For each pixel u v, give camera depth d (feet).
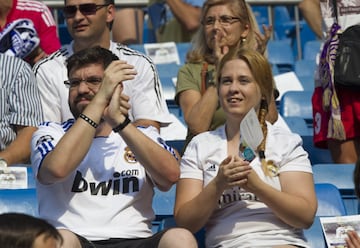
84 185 51.55
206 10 68.54
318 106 69.67
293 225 50.26
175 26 97.91
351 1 68.64
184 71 68.80
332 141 69.15
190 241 47.70
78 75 52.65
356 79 67.05
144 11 103.09
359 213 59.00
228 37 67.77
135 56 66.13
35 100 65.21
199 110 64.18
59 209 51.26
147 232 51.90
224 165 49.29
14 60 65.92
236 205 50.96
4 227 33.40
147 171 51.78
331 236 53.62
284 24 107.86
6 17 78.48
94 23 65.87
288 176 51.42
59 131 53.01
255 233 50.52
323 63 68.74
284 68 96.17
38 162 51.16
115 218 51.29
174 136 74.49
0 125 64.69
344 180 62.23
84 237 50.31
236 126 52.90
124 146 52.85
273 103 63.77
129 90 64.44
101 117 50.96
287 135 52.65
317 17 96.89
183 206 50.78
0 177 60.08
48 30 80.02
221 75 53.42
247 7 68.64
